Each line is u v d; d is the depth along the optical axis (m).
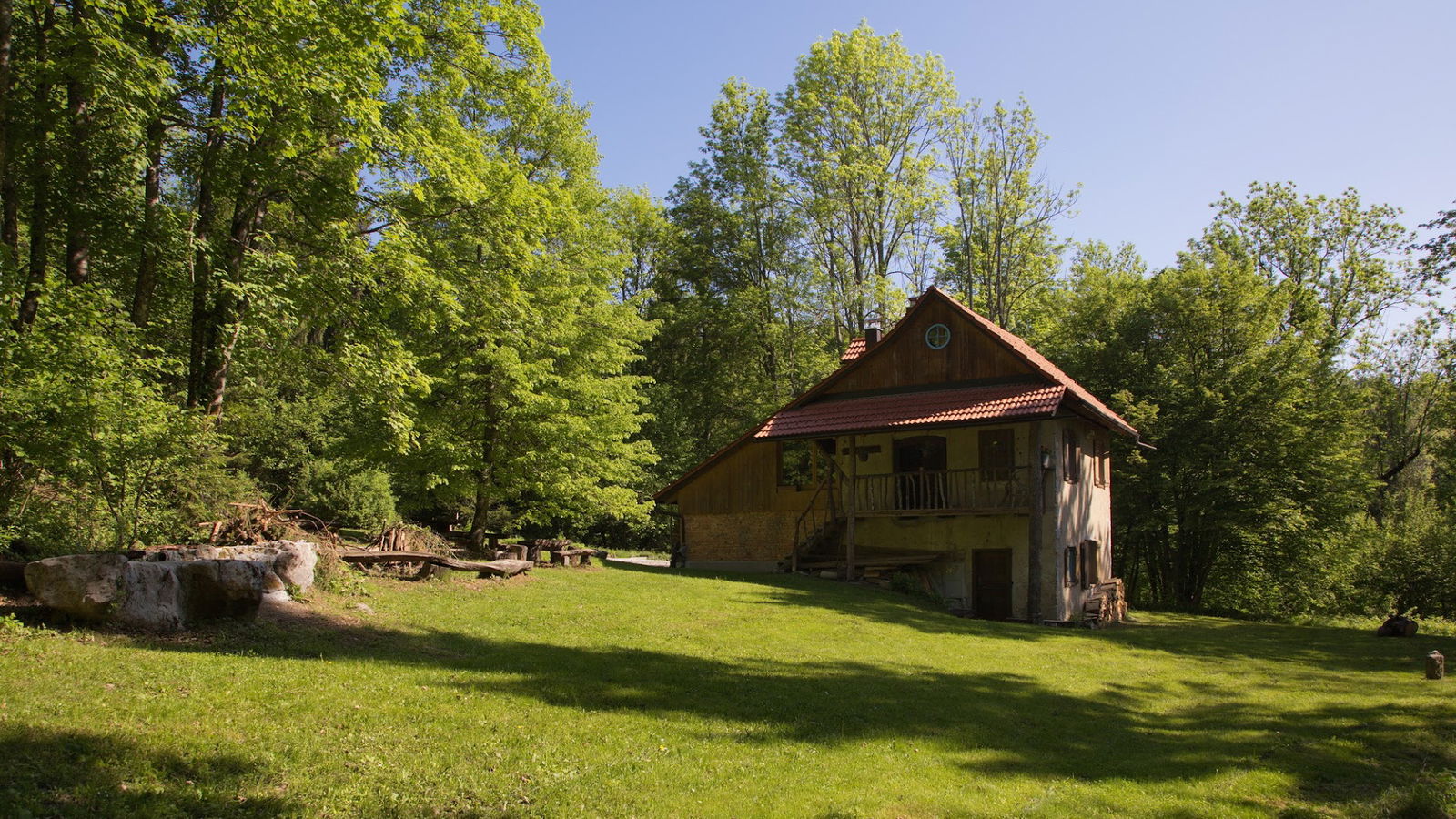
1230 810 8.00
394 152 17.36
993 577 25.25
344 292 17.03
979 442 25.62
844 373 27.94
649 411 45.88
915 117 41.97
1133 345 36.62
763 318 46.59
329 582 13.02
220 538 14.10
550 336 24.14
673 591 19.30
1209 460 33.00
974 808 7.55
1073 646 18.28
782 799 7.36
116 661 8.55
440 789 6.86
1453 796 8.50
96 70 12.64
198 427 12.22
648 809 6.92
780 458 29.72
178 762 6.59
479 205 19.66
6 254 11.84
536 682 10.16
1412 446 48.59
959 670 13.98
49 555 11.33
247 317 15.79
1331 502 33.19
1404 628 22.73
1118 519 34.97
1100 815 7.63
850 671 12.91
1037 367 24.39
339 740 7.53
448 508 36.59
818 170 41.62
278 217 18.56
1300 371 33.50
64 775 6.00
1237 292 34.84
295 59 14.50
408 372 18.05
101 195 14.56
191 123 15.69
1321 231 45.22
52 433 10.58
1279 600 35.97
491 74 19.80
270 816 6.03
